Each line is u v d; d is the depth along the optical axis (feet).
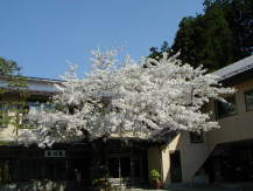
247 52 128.98
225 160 79.71
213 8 127.95
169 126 56.59
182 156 79.25
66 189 73.10
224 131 75.20
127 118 52.11
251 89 68.03
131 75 55.26
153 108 53.42
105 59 56.13
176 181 77.71
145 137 69.77
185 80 62.85
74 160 75.25
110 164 79.00
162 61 61.82
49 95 71.20
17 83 66.28
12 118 65.82
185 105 62.64
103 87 54.08
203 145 81.61
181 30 122.62
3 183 66.69
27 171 69.72
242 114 70.03
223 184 73.72
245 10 128.77
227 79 70.08
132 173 81.61
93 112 56.39
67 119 54.49
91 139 59.21
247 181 75.51
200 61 117.19
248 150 77.15
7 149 67.10
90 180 72.84
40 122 55.67
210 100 78.74
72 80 57.06
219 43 119.75
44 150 71.77
